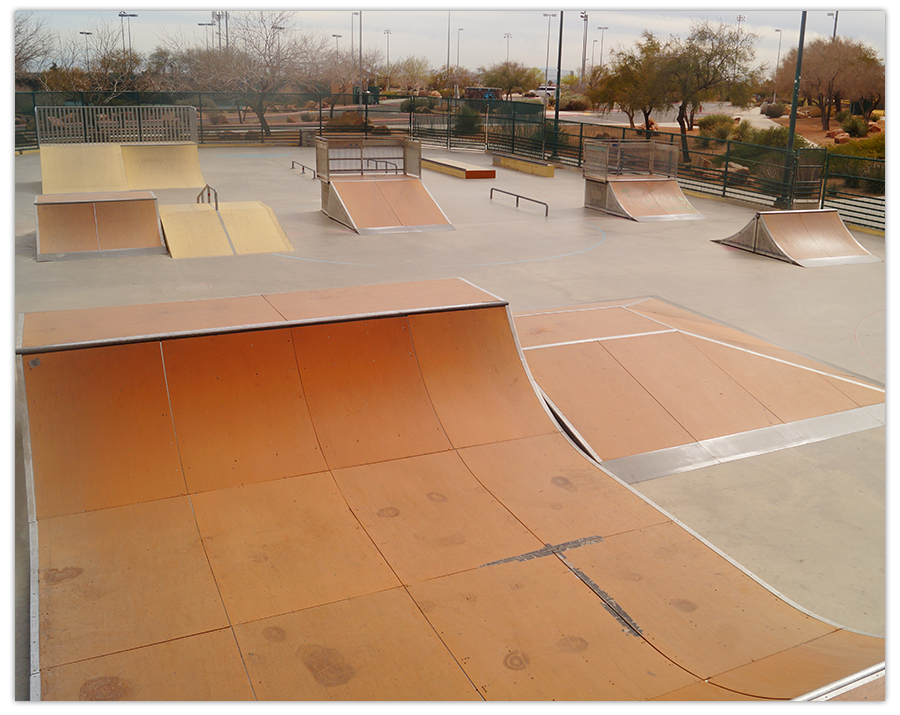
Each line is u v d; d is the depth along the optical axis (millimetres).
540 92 73000
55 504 4727
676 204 18656
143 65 43219
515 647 3926
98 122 27109
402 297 7301
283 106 46250
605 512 5344
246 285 11422
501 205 19234
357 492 5301
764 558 5172
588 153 18859
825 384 7934
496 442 6102
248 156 28766
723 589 4555
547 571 4609
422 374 6398
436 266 12891
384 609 4176
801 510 5820
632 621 4191
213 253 13281
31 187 20281
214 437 5422
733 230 16734
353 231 15461
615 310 9469
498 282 11922
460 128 34719
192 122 27172
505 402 6531
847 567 5098
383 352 6336
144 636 3855
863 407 7609
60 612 3980
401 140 17906
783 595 4566
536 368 7543
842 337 9750
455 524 5074
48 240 12992
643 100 34125
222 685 3541
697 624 4199
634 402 7266
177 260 12828
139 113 27438
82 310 6629
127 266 12367
